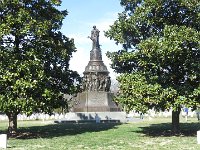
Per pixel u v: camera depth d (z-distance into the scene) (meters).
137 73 26.62
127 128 32.88
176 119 28.02
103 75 49.28
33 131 31.25
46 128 34.62
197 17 25.42
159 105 24.89
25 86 24.17
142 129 31.58
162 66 25.55
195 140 22.92
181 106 25.55
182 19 26.47
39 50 25.92
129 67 28.91
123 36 27.70
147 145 20.84
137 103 25.09
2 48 24.97
